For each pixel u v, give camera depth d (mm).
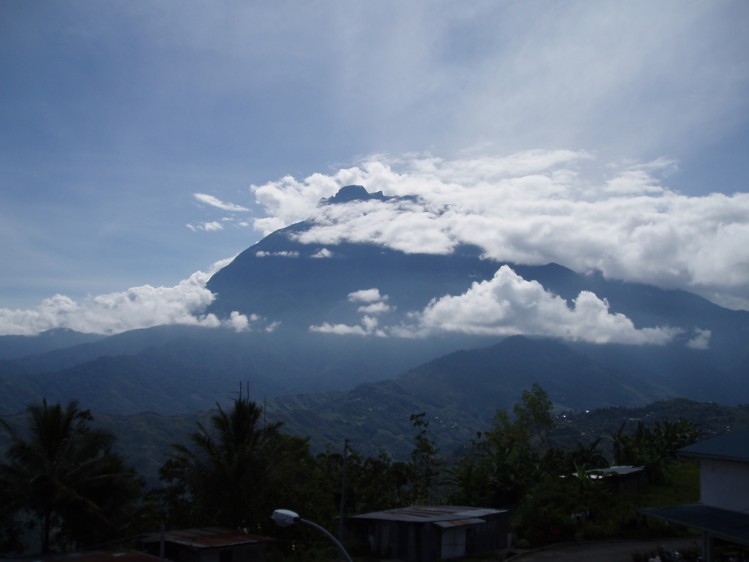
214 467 34625
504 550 38000
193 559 27688
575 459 59375
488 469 51750
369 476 52531
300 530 36125
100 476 31281
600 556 35312
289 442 39594
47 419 32125
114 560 25484
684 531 41500
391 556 35812
